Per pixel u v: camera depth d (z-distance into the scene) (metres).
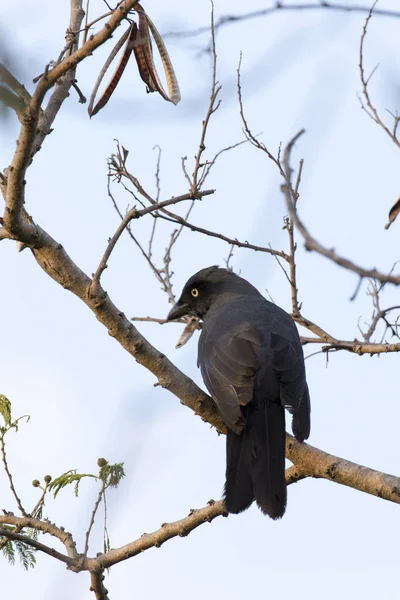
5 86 6.21
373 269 6.27
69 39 10.31
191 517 10.28
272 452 10.59
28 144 8.62
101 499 8.42
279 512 10.01
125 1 7.20
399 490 9.78
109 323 10.15
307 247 6.41
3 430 9.86
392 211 8.95
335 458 10.42
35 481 10.05
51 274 10.05
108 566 10.06
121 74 9.33
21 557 10.02
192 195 9.39
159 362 10.57
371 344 11.27
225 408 10.78
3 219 9.43
